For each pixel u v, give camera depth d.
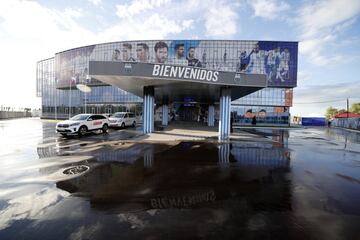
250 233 3.34
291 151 10.88
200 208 4.21
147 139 13.98
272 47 46.06
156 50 48.06
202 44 47.16
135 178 6.05
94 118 17.17
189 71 13.26
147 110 17.06
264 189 5.31
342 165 7.96
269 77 46.12
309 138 18.23
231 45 46.62
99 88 50.16
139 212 4.02
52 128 22.97
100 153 9.50
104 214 3.93
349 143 15.00
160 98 27.17
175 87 16.86
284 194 4.99
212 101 29.33
